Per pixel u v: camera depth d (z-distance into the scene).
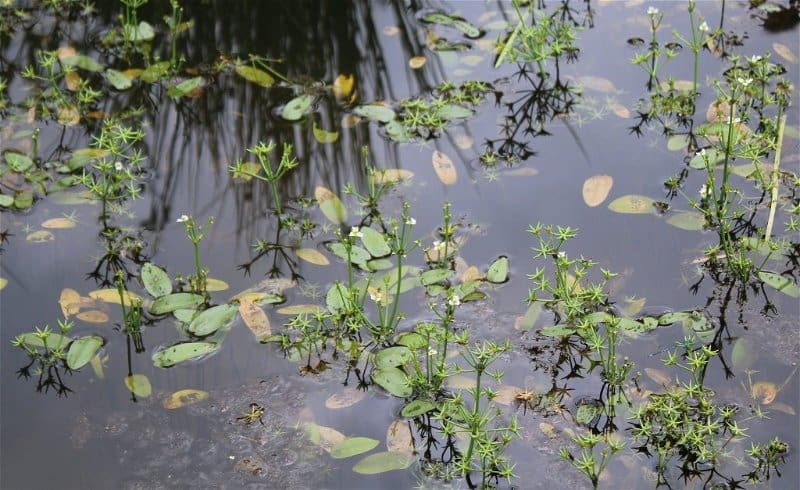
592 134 3.45
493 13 4.07
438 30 3.98
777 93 3.48
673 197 3.15
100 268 2.99
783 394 2.49
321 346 2.69
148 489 2.33
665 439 2.37
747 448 2.35
